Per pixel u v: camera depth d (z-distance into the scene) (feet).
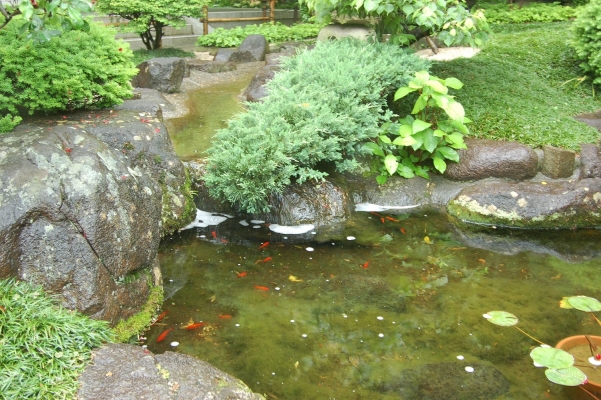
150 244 11.78
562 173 18.02
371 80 19.17
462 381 10.12
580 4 43.78
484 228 16.93
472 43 20.27
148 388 8.23
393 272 14.07
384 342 11.23
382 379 10.11
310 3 22.74
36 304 9.36
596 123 20.52
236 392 8.67
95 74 16.10
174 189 15.61
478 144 18.67
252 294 12.82
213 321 11.69
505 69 25.31
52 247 9.97
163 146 15.66
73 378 8.30
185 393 8.26
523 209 16.94
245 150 15.89
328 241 15.64
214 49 39.63
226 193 15.78
